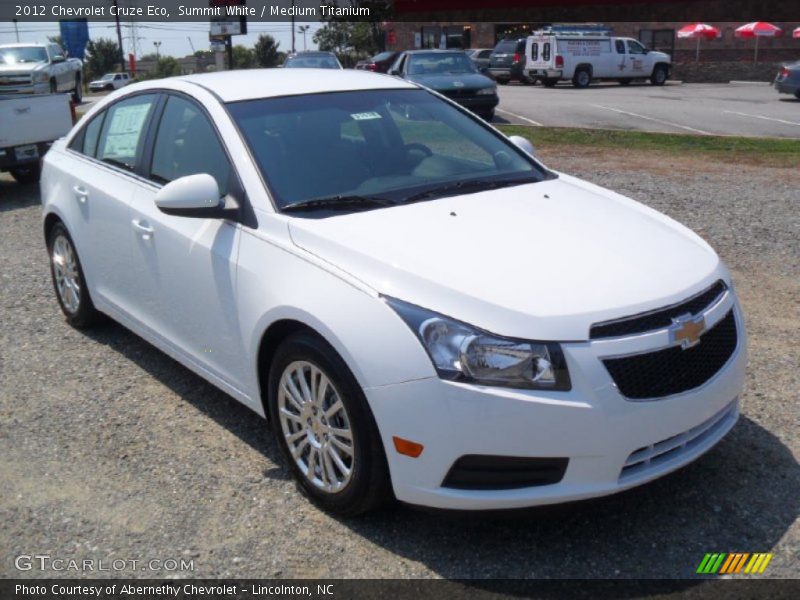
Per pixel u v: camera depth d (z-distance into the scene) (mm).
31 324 5969
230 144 4117
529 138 14656
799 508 3490
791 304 5867
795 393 4516
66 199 5410
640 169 11359
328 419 3418
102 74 80250
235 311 3848
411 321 3107
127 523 3533
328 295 3338
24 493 3775
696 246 3812
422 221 3695
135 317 4863
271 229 3758
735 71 34781
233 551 3332
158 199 3854
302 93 4547
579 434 2977
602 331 3068
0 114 10688
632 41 31406
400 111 4715
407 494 3180
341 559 3264
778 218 8219
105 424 4414
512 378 2988
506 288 3164
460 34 45938
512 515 3096
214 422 4418
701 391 3225
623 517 3471
